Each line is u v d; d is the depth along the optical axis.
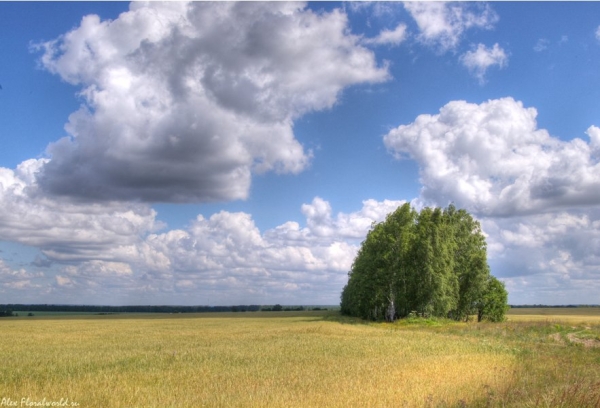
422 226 63.53
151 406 13.27
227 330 50.19
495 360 22.30
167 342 34.50
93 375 18.77
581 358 23.62
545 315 105.62
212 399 14.00
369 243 71.12
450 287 60.78
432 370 19.03
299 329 49.06
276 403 13.27
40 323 73.38
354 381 16.61
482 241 70.19
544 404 11.74
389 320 66.88
